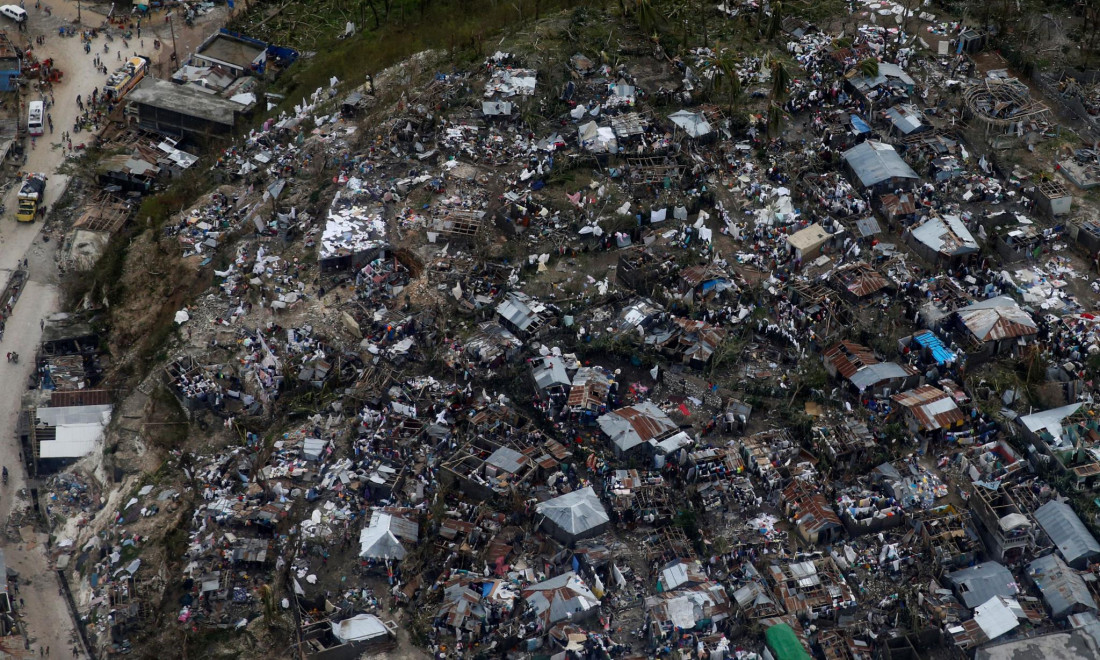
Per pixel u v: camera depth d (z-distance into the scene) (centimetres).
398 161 18850
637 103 19562
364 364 16000
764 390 15325
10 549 15225
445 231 17388
